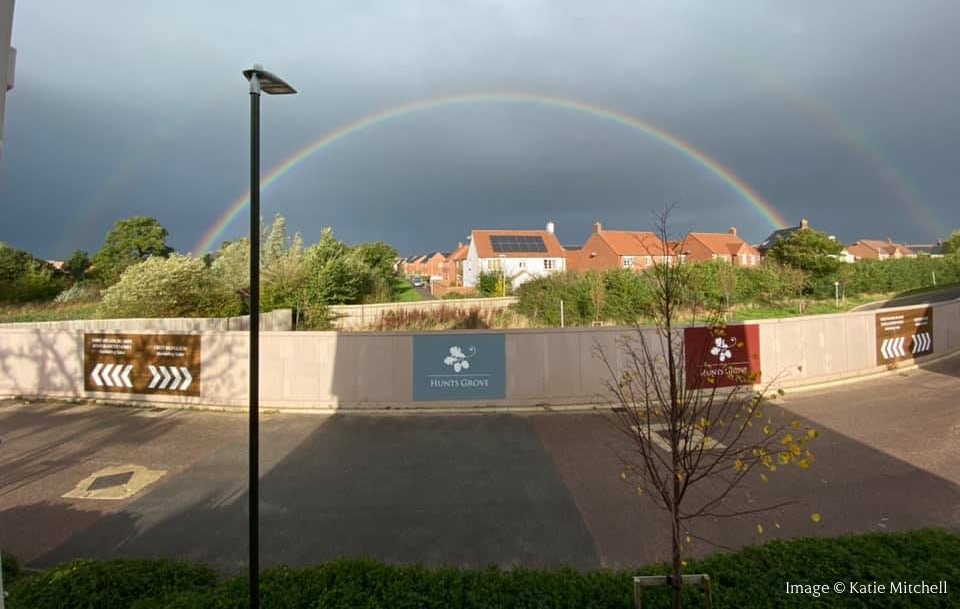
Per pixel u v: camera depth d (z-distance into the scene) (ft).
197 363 35.01
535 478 21.86
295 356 34.55
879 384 39.01
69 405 35.40
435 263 355.15
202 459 24.63
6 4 8.13
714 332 15.87
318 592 11.44
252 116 10.48
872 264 126.31
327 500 19.89
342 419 31.68
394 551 16.07
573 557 15.56
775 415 30.76
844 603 10.60
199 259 70.44
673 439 9.93
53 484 21.58
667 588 11.23
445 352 34.30
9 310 85.51
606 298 70.49
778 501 19.03
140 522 18.16
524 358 34.53
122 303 62.08
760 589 11.07
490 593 11.31
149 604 11.08
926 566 11.92
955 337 51.08
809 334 39.27
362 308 79.71
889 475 21.30
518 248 204.44
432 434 28.43
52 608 11.04
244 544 16.61
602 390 34.60
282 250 94.63
